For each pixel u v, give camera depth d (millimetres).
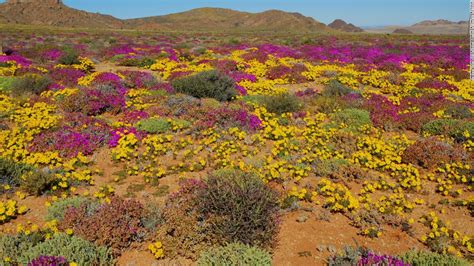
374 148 11055
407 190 8852
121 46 37875
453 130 12258
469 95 18609
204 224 6543
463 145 11219
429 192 8766
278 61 27500
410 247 6730
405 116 14023
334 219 7551
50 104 13789
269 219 6559
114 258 6137
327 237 6898
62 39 50625
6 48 30391
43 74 19375
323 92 17828
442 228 6918
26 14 183375
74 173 8586
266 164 9773
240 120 12469
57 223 6668
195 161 9883
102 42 48875
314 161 10102
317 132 12336
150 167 9391
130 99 15445
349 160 10148
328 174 9477
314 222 7375
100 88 15695
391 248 6680
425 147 10586
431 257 5738
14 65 21453
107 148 10594
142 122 11867
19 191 8102
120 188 8438
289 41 53781
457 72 24875
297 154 10602
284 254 6355
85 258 5582
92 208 7148
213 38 67312
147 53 33875
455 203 8211
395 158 10258
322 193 8484
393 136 12445
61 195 7977
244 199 6609
